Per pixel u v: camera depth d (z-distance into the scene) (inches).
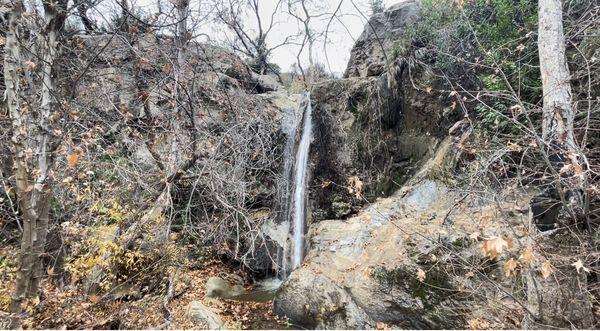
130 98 215.2
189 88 202.7
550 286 109.0
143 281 189.5
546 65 143.5
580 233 102.3
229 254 277.9
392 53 304.3
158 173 200.8
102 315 150.5
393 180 281.9
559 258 97.2
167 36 190.1
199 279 245.0
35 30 120.6
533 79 192.4
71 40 165.9
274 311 197.6
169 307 177.3
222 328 161.0
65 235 155.4
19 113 107.3
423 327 154.5
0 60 145.3
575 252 102.9
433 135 263.9
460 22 237.3
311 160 311.0
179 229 249.3
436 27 270.1
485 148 142.6
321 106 318.0
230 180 198.5
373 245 208.1
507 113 186.9
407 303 163.3
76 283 151.3
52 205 159.2
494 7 235.1
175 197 228.8
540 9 154.2
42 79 114.1
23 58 120.0
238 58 318.0
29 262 109.3
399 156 285.6
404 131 285.6
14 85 107.7
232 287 247.3
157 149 210.7
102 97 189.2
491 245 74.0
